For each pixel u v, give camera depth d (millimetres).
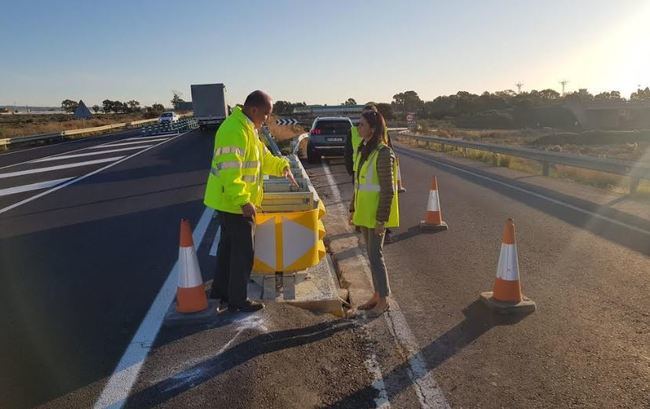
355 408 3203
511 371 3637
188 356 3758
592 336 4172
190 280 4406
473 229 7895
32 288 5383
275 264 5262
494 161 18625
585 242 7043
